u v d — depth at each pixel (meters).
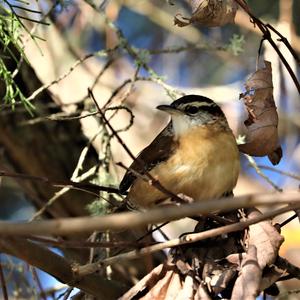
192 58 14.87
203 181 9.37
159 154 9.49
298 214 8.42
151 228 10.24
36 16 12.48
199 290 7.93
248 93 8.84
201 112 9.91
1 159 11.73
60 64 12.93
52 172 11.73
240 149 9.45
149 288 8.30
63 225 5.56
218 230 7.41
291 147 13.37
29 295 11.96
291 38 11.66
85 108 11.59
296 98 13.51
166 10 14.16
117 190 9.18
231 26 14.53
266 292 8.84
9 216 14.02
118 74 14.23
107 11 13.62
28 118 11.57
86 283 8.57
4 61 11.08
